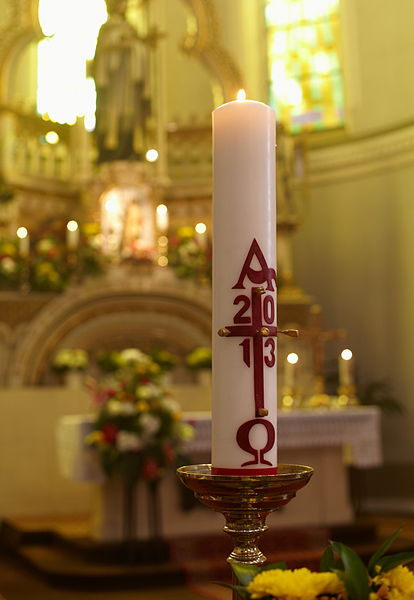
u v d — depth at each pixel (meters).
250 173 1.06
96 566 5.79
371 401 9.12
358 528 6.54
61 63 10.65
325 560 0.99
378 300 9.76
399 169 9.77
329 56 10.81
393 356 9.54
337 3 10.80
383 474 9.44
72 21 10.83
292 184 9.80
